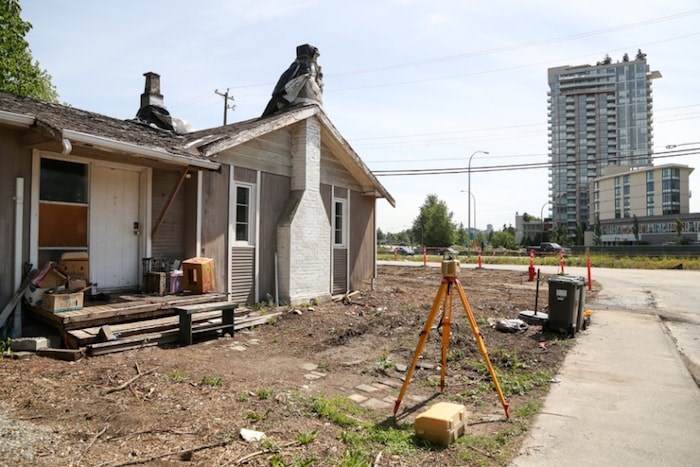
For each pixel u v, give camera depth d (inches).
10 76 637.3
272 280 442.3
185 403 179.8
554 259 1407.5
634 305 498.6
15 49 603.2
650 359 280.5
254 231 423.5
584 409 198.2
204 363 245.0
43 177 286.7
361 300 498.9
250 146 421.4
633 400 209.6
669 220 2945.4
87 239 310.0
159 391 191.8
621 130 4338.1
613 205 3782.0
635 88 4296.3
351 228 571.5
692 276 866.1
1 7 561.6
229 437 149.0
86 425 152.9
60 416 159.0
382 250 2365.9
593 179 4037.9
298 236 452.8
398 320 394.0
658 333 353.4
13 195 267.9
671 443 163.5
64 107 354.9
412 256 1859.0
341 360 277.7
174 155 312.7
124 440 143.2
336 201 546.3
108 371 213.8
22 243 271.6
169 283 332.8
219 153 387.9
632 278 825.5
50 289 266.8
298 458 137.5
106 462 127.8
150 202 344.2
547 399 211.8
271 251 442.9
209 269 346.6
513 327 351.3
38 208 281.7
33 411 161.5
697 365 273.0
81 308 266.4
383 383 239.0
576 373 253.0
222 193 391.5
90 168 311.4
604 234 3403.1
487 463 146.4
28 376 199.2
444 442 157.4
